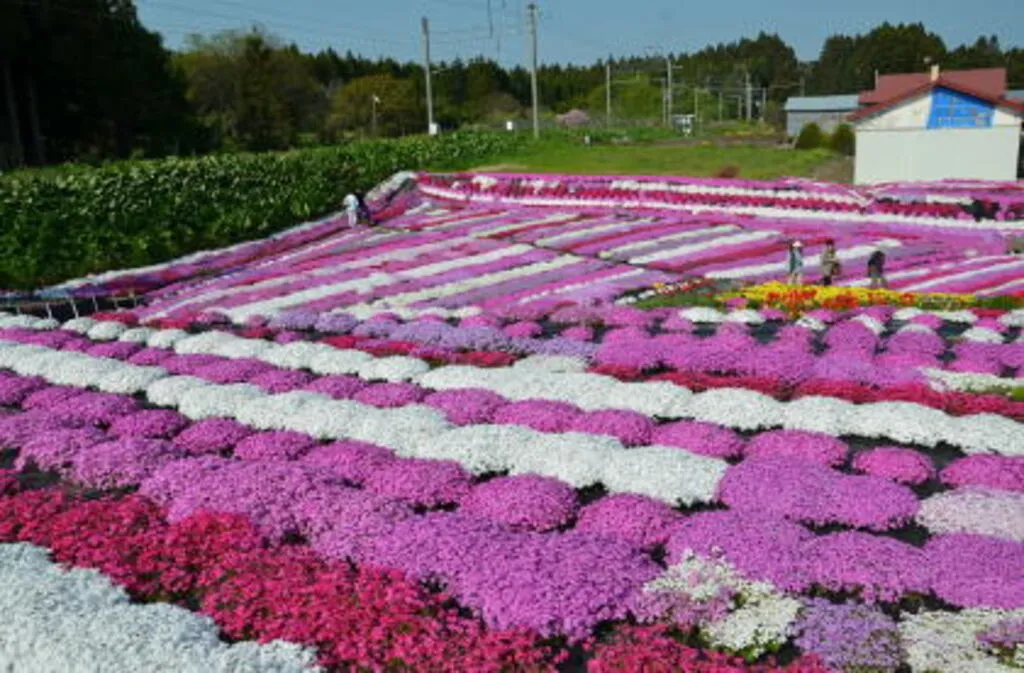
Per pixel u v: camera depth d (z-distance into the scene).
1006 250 38.69
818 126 81.38
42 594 9.98
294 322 25.47
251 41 100.56
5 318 26.91
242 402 17.48
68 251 41.28
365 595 9.83
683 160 68.25
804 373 18.05
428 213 53.88
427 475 13.24
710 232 42.69
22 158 62.44
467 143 76.50
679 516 11.80
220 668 8.46
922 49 148.88
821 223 44.75
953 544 10.44
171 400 18.36
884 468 13.06
